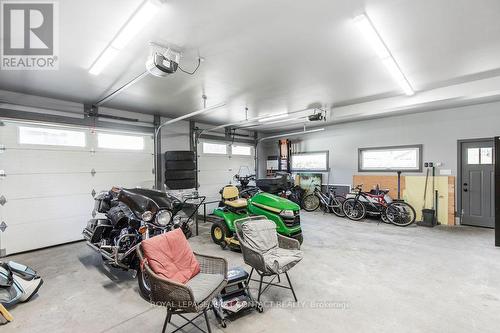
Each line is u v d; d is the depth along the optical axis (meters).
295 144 8.54
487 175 5.21
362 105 5.07
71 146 4.64
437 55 2.94
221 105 4.77
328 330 2.04
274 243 2.78
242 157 8.41
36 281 2.62
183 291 1.64
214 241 4.38
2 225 3.89
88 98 4.51
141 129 5.72
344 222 5.94
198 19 2.18
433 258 3.58
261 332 2.03
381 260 3.54
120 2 1.92
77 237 4.66
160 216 2.82
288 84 3.95
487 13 2.12
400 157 6.34
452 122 5.56
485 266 3.28
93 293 2.70
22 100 4.15
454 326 2.08
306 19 2.20
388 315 2.24
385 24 2.29
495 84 3.64
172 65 2.67
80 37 2.44
